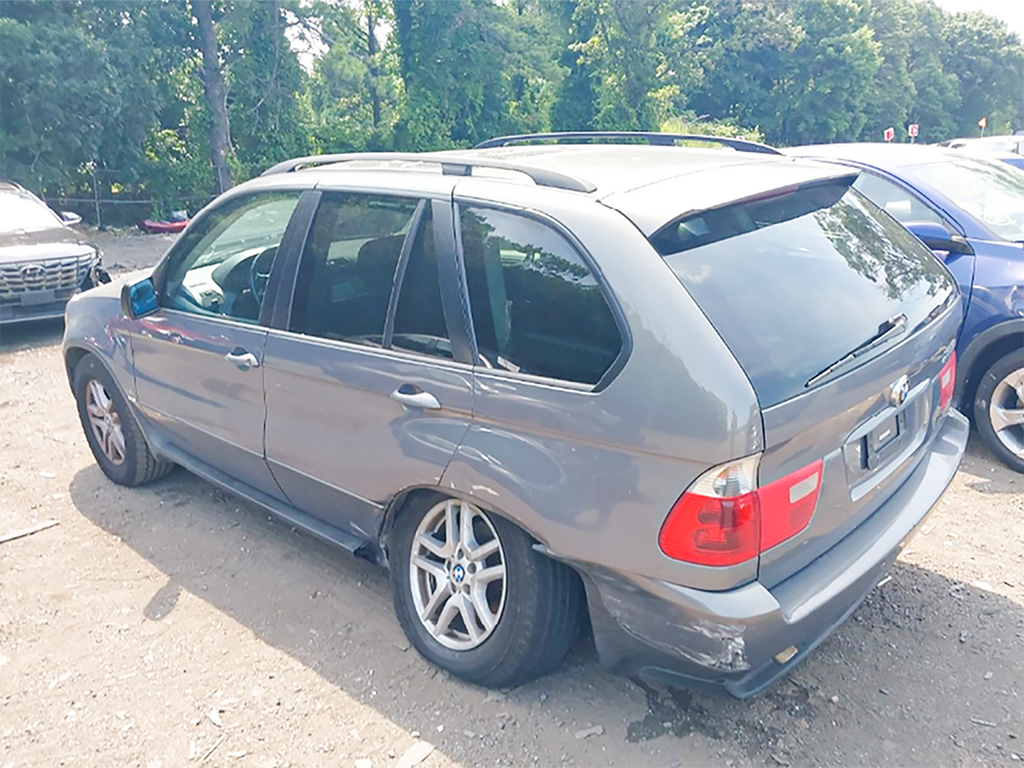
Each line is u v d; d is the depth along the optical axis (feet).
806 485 8.56
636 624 8.79
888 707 10.12
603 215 9.09
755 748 9.50
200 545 14.20
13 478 16.99
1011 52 234.79
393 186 10.99
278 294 12.00
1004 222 17.71
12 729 9.99
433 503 10.49
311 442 11.60
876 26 192.24
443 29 97.50
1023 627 11.62
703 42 161.58
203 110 81.46
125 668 11.05
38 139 63.57
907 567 13.21
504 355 9.46
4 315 27.89
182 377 13.70
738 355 8.19
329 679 10.77
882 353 9.37
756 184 9.91
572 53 119.14
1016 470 16.70
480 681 10.42
